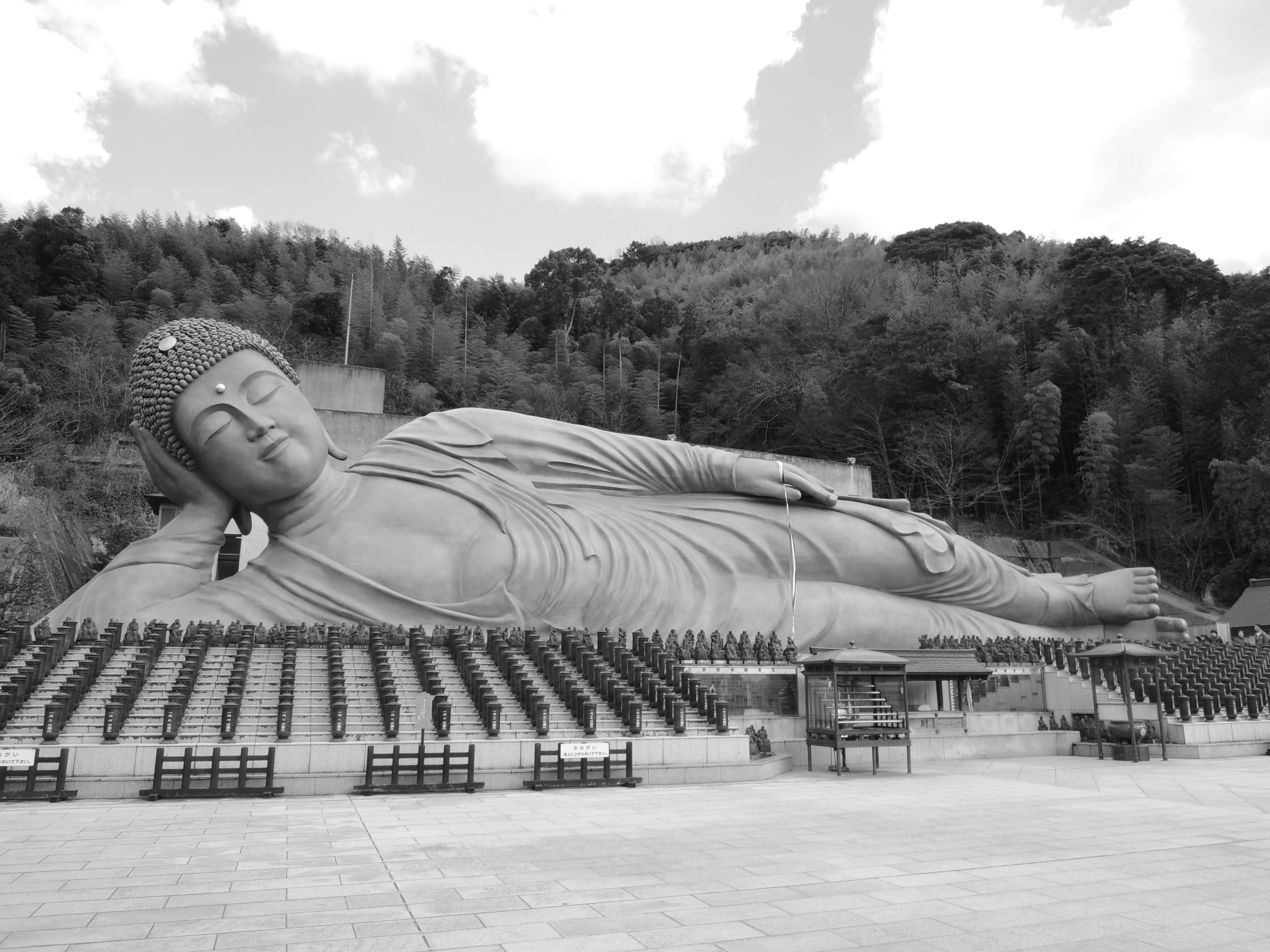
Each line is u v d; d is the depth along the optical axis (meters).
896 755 17.36
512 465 22.42
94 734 12.80
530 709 14.79
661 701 15.84
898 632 23.02
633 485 23.39
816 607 22.52
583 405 53.34
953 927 5.48
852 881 6.75
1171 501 42.62
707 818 10.02
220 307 51.03
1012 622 25.30
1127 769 16.02
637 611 21.22
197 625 17.16
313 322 53.88
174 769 11.99
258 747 12.48
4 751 11.32
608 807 10.97
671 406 59.31
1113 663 18.23
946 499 48.47
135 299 52.38
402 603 19.48
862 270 65.31
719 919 5.64
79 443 38.12
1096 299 50.91
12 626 16.44
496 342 59.62
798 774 15.38
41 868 7.19
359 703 14.74
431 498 20.77
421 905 5.99
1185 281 52.81
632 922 5.56
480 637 18.22
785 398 52.25
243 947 5.01
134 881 6.73
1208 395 44.44
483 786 12.70
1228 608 40.59
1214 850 8.10
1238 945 5.14
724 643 19.97
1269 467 38.34
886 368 49.56
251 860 7.53
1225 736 18.89
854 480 35.38
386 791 12.16
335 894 6.31
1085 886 6.62
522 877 6.89
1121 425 45.78
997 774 15.07
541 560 20.56
